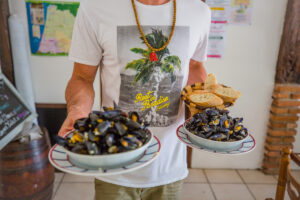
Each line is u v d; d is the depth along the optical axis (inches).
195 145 32.9
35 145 70.3
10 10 80.4
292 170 101.4
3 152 66.7
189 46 39.7
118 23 36.5
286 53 86.7
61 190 86.0
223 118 33.9
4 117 67.9
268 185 92.9
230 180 95.1
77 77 39.9
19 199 70.4
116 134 26.1
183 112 43.8
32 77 88.4
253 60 89.8
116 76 38.9
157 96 39.6
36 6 81.1
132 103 39.3
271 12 84.9
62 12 82.3
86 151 24.8
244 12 84.6
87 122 27.0
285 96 89.8
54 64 87.7
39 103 91.0
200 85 44.0
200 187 90.5
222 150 31.4
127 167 24.8
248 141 33.5
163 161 42.1
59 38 84.9
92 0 36.8
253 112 95.4
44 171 73.1
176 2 38.1
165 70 38.8
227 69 90.6
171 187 44.2
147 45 37.2
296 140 98.3
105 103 41.4
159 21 37.4
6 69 80.4
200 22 40.1
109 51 37.8
